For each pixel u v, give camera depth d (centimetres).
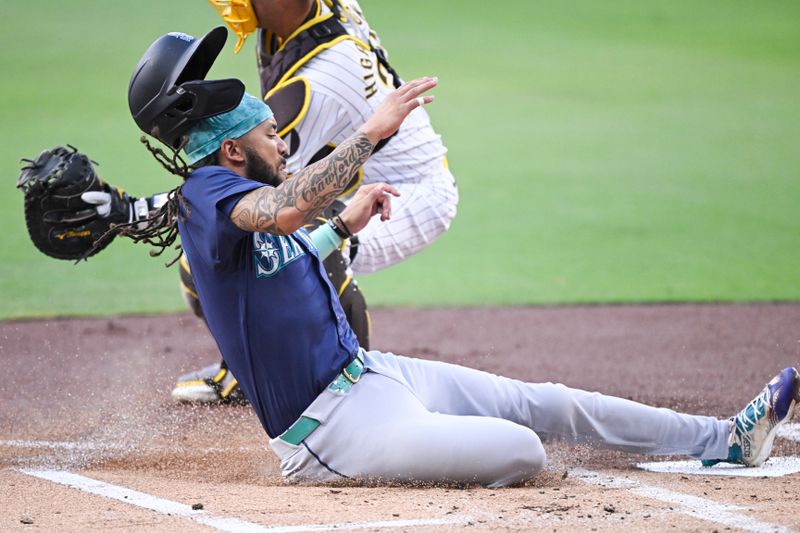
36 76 7088
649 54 8706
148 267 3741
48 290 3362
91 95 6612
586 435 1532
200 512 1279
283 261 1370
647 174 5316
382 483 1407
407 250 2048
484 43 8931
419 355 2628
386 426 1382
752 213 4562
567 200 4791
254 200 1276
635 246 4025
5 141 5484
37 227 1864
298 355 1374
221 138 1358
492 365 2509
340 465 1405
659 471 1558
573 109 6925
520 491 1387
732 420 1552
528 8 10331
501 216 4519
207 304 1387
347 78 1892
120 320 3005
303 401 1395
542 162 5550
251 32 1928
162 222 1395
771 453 1672
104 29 8512
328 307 1408
